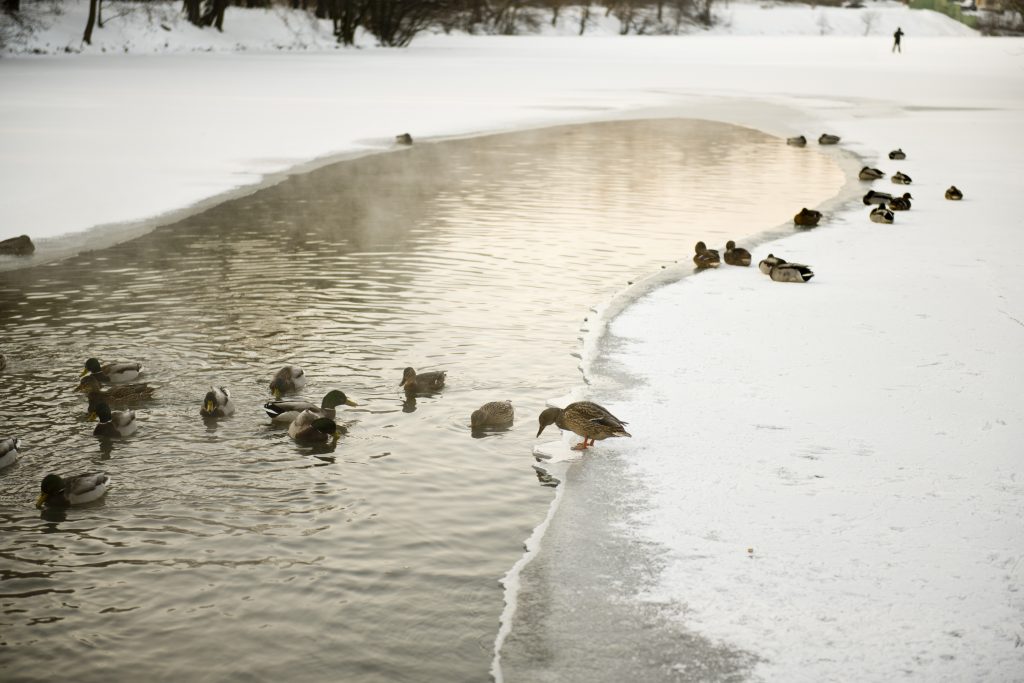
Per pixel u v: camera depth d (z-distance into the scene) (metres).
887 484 8.46
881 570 7.05
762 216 22.67
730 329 13.29
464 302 15.47
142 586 7.54
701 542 7.55
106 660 6.64
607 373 11.58
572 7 141.88
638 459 9.14
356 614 7.14
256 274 17.23
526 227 21.47
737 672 5.95
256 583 7.56
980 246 18.47
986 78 67.81
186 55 80.62
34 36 74.88
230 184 26.30
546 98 52.56
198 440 10.34
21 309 14.99
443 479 9.35
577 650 6.25
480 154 33.28
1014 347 12.31
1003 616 6.46
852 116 44.53
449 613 7.14
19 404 11.29
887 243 18.88
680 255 18.80
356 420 10.84
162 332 13.93
